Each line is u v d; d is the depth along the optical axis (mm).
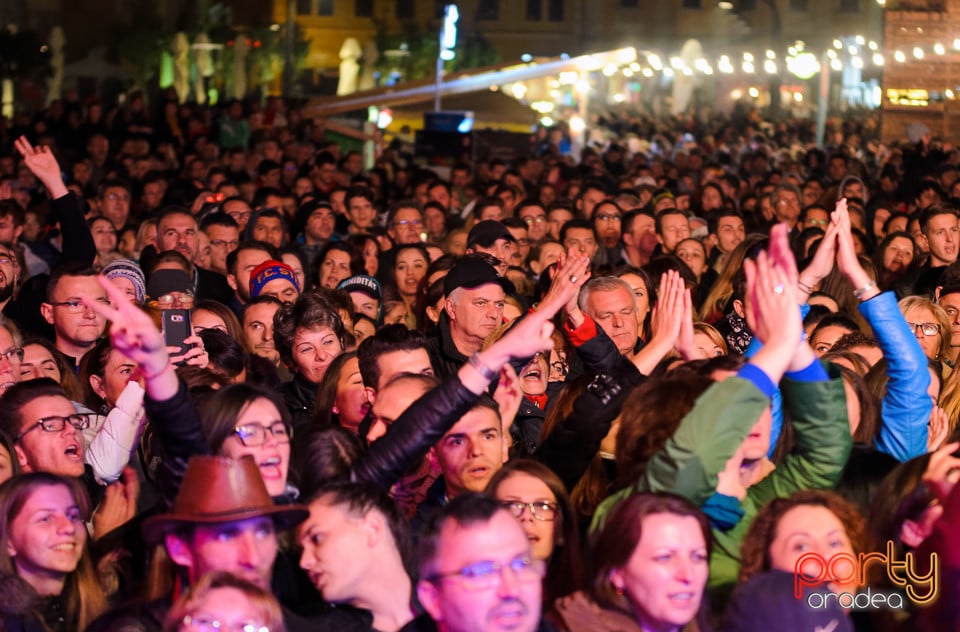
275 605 4211
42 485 5145
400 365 6523
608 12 85562
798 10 80562
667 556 4363
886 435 5980
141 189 19172
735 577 4840
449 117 26891
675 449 4688
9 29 52094
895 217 14555
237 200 14859
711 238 14672
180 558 4523
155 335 4668
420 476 5699
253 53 64500
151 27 59969
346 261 11906
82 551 5227
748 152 33312
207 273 11609
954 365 8188
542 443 5980
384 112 37344
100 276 4656
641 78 66812
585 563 4898
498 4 86125
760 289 4824
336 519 4688
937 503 4652
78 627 5137
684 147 40219
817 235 12820
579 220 13711
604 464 5770
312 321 7816
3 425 6117
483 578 4234
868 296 6004
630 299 8164
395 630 4703
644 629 4453
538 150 35531
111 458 6195
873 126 40312
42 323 9992
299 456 5418
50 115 28812
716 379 5152
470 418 5461
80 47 59344
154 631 4453
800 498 4660
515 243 11484
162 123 30578
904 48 34844
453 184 23172
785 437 5699
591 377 5906
